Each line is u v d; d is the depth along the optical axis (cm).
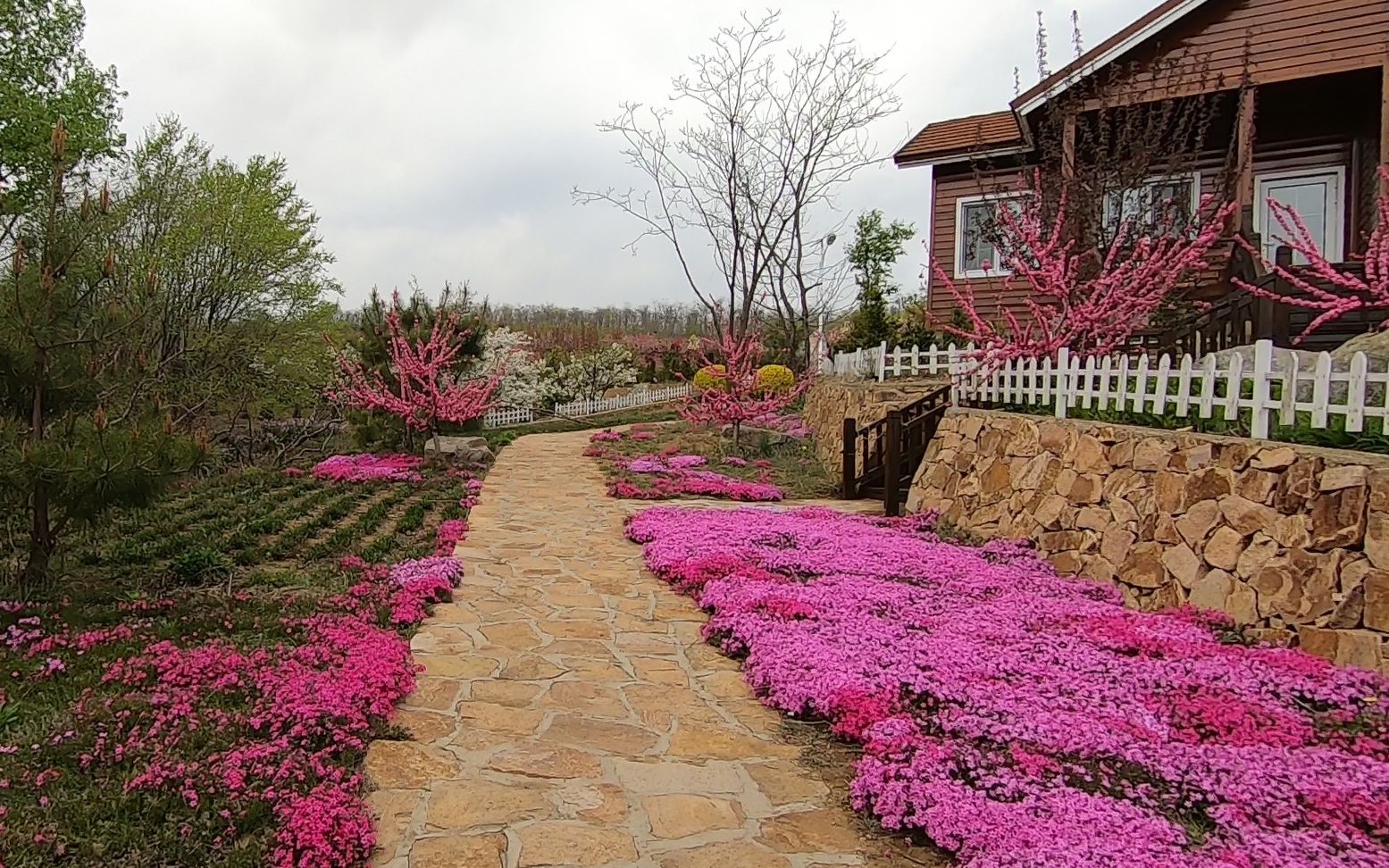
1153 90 1195
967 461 1021
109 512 693
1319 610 525
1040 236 1138
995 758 396
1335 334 1131
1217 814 343
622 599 732
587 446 2081
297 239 2259
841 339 2372
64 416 647
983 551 841
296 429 2083
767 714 488
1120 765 393
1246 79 1125
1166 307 1154
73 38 2058
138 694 453
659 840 344
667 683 536
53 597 624
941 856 337
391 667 507
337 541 892
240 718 422
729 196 2469
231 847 320
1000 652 536
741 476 1528
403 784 388
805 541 892
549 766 411
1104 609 636
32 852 305
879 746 413
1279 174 1352
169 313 1945
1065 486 816
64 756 377
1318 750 400
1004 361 1044
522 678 537
